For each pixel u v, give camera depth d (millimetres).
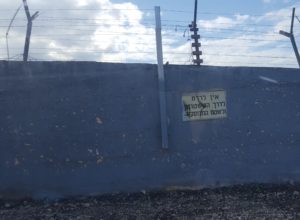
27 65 4141
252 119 4395
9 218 3604
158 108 4285
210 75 4355
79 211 3766
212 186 4324
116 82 4242
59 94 4176
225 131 4355
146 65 4285
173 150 4289
